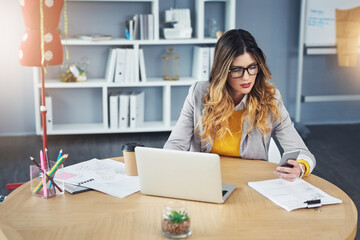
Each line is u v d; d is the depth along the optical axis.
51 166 1.78
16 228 1.49
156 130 4.92
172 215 1.41
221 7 5.09
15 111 4.99
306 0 5.07
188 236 1.42
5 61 4.86
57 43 2.23
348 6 5.10
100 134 5.03
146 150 1.69
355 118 5.71
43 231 1.47
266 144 2.20
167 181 1.70
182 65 5.18
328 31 5.15
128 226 1.50
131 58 4.71
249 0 5.19
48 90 5.01
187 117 2.27
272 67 5.39
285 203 1.65
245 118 2.16
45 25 2.18
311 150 4.54
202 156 1.61
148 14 4.74
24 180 3.64
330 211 1.61
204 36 5.14
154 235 1.44
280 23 5.29
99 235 1.44
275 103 2.14
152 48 5.06
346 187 3.57
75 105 5.09
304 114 5.61
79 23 4.88
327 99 5.34
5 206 1.66
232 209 1.62
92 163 2.10
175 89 5.24
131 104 4.81
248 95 2.17
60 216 1.58
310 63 5.45
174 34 4.80
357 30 5.13
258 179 1.91
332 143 4.79
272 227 1.49
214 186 1.64
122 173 1.98
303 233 1.45
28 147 4.54
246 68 2.04
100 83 4.68
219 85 2.10
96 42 4.56
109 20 4.93
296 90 5.48
